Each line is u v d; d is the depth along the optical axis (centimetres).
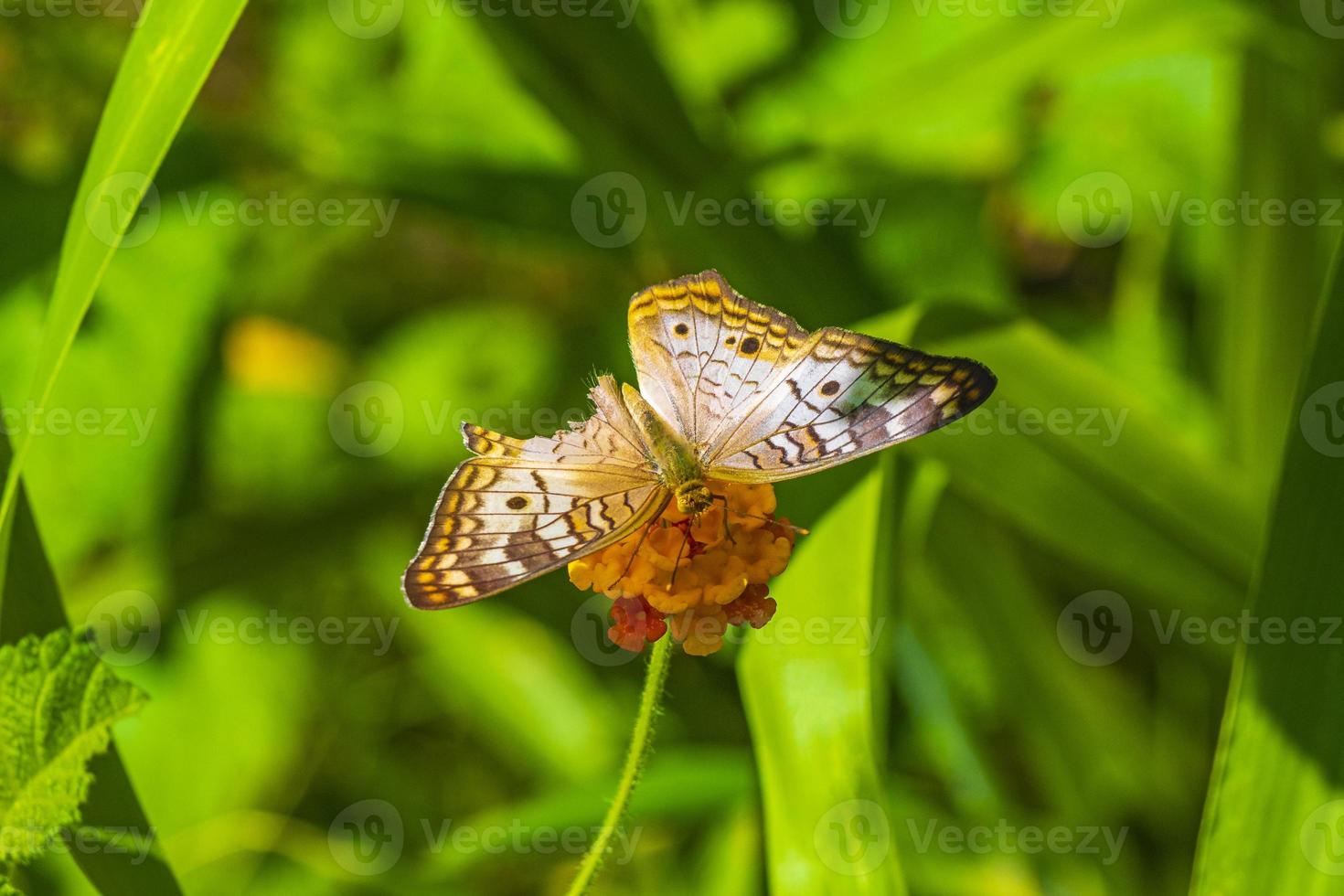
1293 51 57
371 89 63
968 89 59
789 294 60
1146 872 60
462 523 52
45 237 62
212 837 63
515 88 62
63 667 53
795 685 54
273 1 63
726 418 54
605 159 59
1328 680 52
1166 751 61
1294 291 59
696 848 63
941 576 60
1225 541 56
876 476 55
